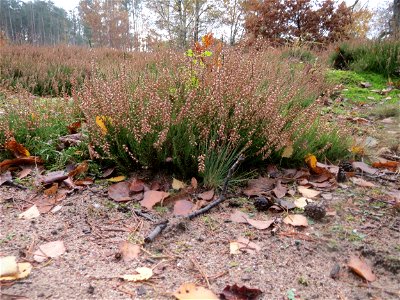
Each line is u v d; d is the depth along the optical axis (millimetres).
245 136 2295
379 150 2977
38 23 40906
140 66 4043
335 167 2402
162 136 2055
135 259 1508
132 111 2297
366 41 7730
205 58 2766
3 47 8727
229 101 2281
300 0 12586
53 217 1838
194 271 1441
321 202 2025
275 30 12844
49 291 1285
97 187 2166
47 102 3309
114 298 1267
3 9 40000
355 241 1669
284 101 2531
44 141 2613
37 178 2238
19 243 1596
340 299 1310
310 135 2600
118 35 29203
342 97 5141
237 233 1716
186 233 1711
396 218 1881
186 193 2068
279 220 1834
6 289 1285
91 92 2592
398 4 8938
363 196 2129
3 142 2516
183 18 18328
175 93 2338
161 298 1277
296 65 5270
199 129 2234
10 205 1952
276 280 1398
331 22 12727
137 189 2088
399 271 1482
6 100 3051
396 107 4246
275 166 2434
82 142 2490
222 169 2168
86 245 1600
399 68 6289
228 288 1300
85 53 9156
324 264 1521
